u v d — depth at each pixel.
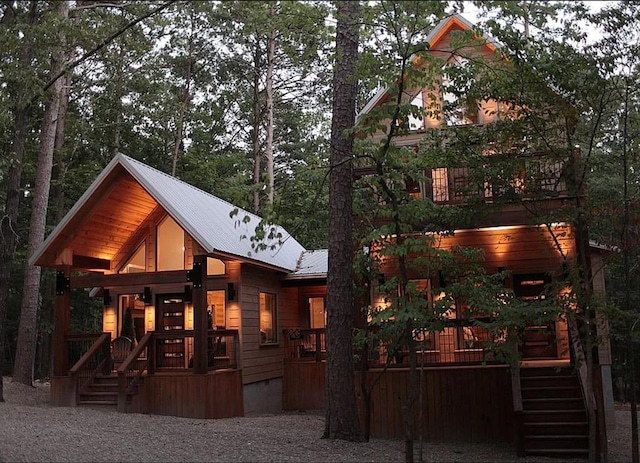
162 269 16.48
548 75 9.06
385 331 9.37
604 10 8.77
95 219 15.41
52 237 14.74
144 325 17.23
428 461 9.16
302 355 18.20
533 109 9.63
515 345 9.48
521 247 13.73
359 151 8.98
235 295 15.70
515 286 13.73
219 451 9.06
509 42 9.09
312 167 10.84
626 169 9.57
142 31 18.88
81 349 19.38
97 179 14.51
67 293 15.10
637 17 8.71
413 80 8.81
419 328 8.93
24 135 14.47
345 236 10.89
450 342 13.66
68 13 16.69
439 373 11.83
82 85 23.27
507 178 9.95
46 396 16.00
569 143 9.39
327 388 10.59
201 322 13.91
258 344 16.50
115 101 23.86
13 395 15.34
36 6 13.61
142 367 14.28
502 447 10.80
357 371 12.08
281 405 17.72
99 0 15.79
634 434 9.44
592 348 10.02
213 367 14.45
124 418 12.19
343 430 10.36
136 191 15.52
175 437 10.05
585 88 8.96
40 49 13.75
